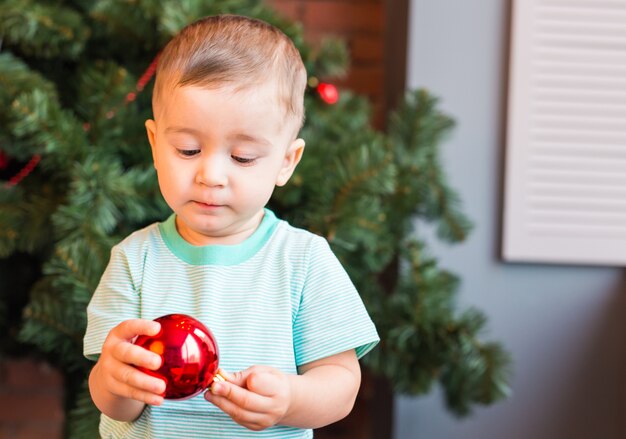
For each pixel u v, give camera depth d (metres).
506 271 1.81
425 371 1.44
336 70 1.57
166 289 0.86
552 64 1.77
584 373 1.82
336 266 0.89
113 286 0.88
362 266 1.45
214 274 0.86
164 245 0.89
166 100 0.81
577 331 1.82
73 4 1.50
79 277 1.20
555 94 1.77
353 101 1.64
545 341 1.81
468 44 1.78
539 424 1.81
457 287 1.59
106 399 0.79
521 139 1.78
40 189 1.42
